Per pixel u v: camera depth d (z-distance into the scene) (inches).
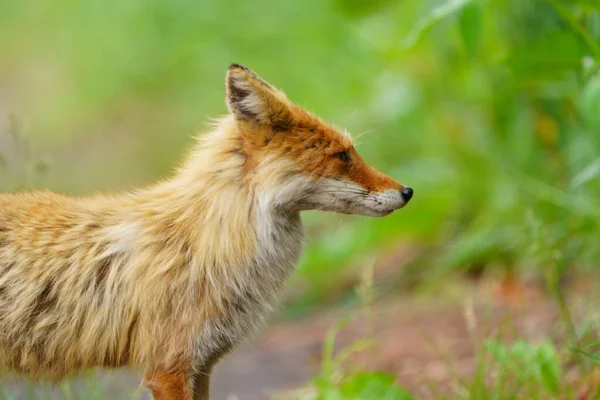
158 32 898.1
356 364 413.7
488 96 535.2
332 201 320.2
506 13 491.8
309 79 693.3
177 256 305.6
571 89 461.1
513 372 360.2
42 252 307.9
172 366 303.3
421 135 596.7
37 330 306.8
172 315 303.3
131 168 903.7
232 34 765.9
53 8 1114.1
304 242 334.3
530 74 390.6
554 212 494.9
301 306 583.2
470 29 369.4
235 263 309.0
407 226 568.7
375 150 621.6
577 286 469.1
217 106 800.9
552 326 408.5
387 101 614.2
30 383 344.2
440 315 494.3
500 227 518.3
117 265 307.6
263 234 312.3
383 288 558.6
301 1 724.0
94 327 307.9
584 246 476.4
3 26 1162.6
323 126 319.9
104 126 981.2
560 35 370.3
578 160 470.3
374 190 320.2
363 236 578.6
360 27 647.8
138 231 309.9
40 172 392.5
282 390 420.8
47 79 1067.3
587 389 335.0
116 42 978.7
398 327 490.3
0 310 304.5
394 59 602.9
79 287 307.1
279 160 311.0
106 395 396.8
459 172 558.9
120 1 985.5
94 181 885.8
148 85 937.5
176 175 331.3
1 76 1114.7
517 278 508.7
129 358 312.0
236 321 314.0
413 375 411.8
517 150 519.5
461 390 345.7
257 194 311.0
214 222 308.3
